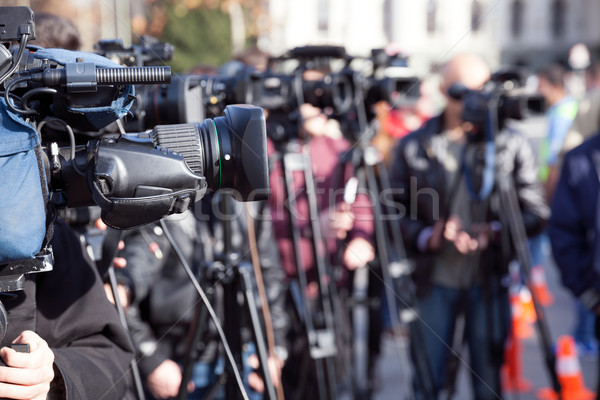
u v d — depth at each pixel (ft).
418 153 12.17
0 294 4.75
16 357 4.33
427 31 117.60
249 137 5.04
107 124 4.89
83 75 4.48
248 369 9.60
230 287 7.99
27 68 4.80
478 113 11.51
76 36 7.11
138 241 8.57
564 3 143.64
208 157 4.99
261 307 9.55
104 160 4.55
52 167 4.68
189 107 6.57
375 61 10.90
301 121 9.93
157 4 74.23
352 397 12.76
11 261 4.34
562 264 11.09
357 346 16.98
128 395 5.85
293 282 11.27
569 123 20.29
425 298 12.10
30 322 4.81
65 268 5.20
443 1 117.29
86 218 6.61
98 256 6.64
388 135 18.45
